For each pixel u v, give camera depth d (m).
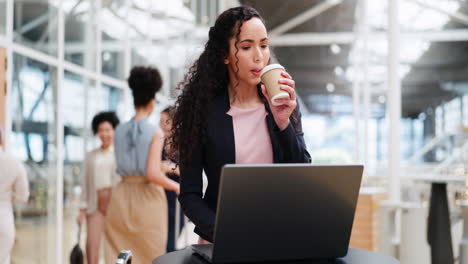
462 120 26.62
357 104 14.45
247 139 1.45
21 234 3.90
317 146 31.98
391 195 5.51
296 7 14.42
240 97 1.49
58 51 4.46
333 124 35.12
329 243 1.14
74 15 4.81
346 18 15.07
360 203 4.94
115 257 2.85
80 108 4.97
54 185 4.37
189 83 1.49
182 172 1.42
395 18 5.70
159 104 7.73
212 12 11.37
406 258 4.10
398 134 5.61
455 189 5.09
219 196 1.03
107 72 5.70
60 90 4.46
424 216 4.13
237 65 1.41
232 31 1.42
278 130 1.39
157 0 7.53
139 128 2.88
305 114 35.25
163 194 2.97
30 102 4.00
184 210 1.39
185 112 1.46
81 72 4.95
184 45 9.05
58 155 4.42
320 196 1.10
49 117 4.31
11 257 3.76
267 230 1.08
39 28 4.14
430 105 32.88
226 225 1.05
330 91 27.61
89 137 5.18
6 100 3.61
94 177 4.07
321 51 19.62
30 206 4.01
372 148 36.03
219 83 1.49
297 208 1.09
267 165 1.04
